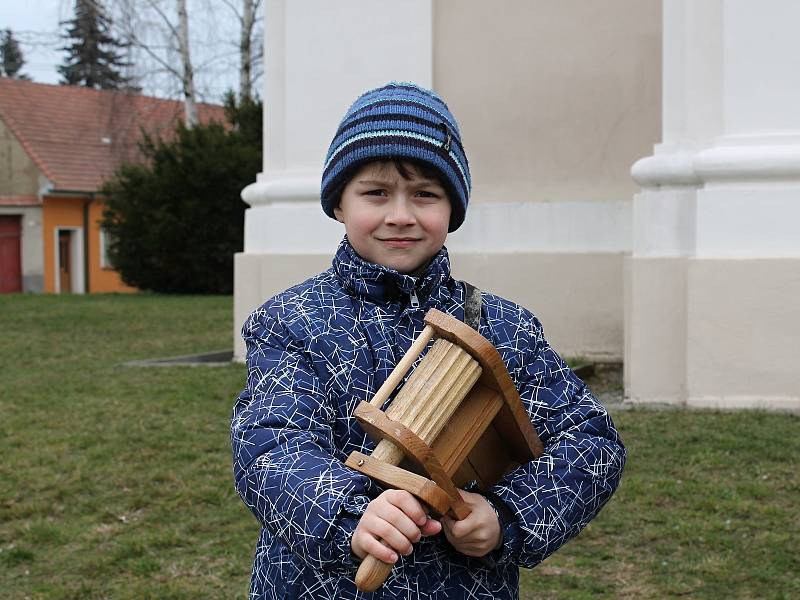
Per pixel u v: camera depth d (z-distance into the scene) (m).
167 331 12.47
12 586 3.88
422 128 1.81
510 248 8.50
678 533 4.13
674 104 6.65
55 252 31.92
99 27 25.81
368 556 1.52
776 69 6.20
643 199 6.60
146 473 5.31
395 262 1.85
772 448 5.21
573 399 1.86
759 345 6.17
